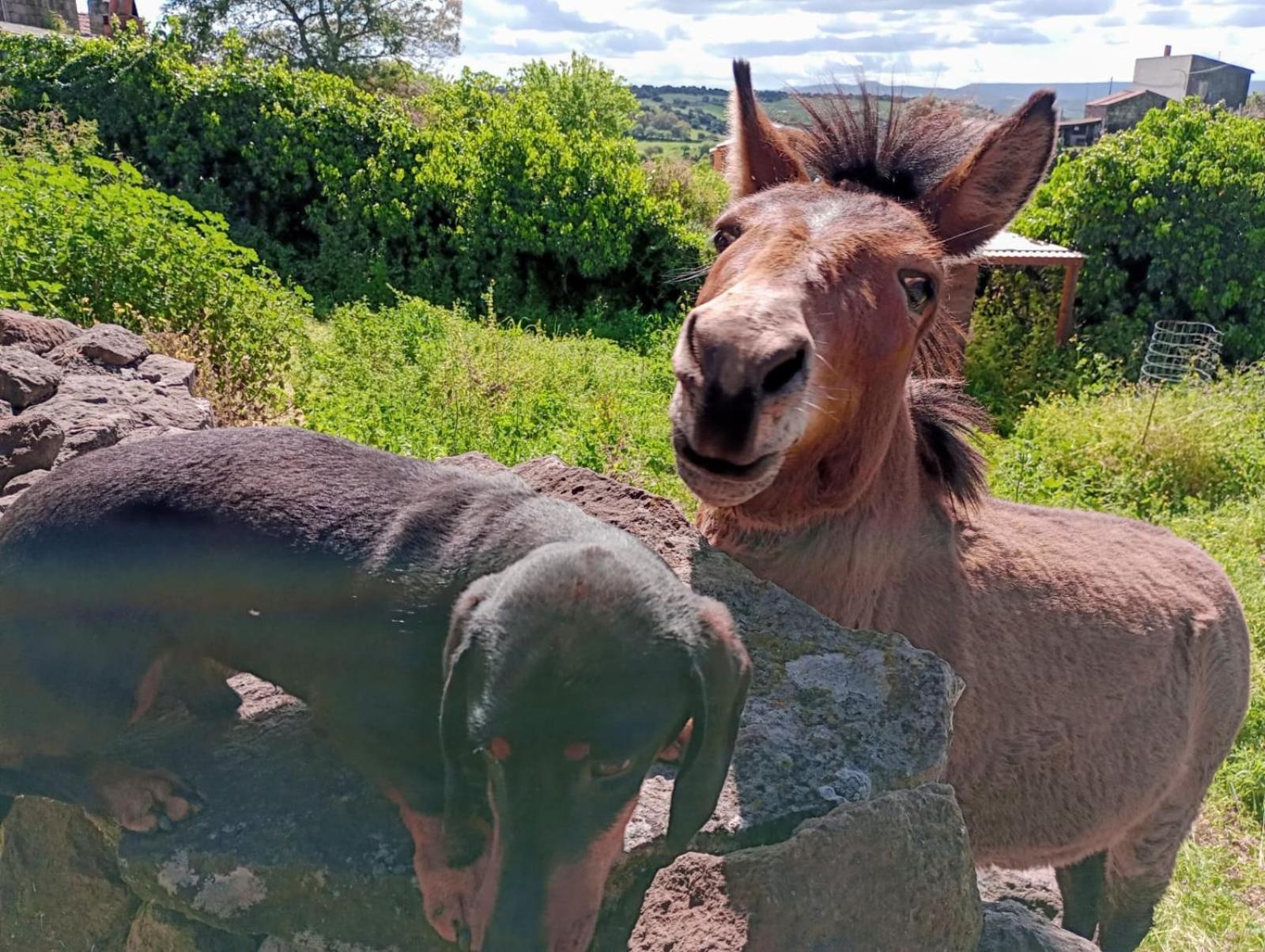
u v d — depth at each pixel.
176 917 0.62
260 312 2.24
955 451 0.90
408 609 0.56
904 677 0.74
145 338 1.91
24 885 0.69
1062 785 0.94
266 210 4.84
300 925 0.60
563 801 0.46
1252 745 1.67
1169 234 4.22
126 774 0.62
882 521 0.82
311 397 2.17
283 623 0.58
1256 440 3.02
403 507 0.61
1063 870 1.15
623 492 0.95
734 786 0.64
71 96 4.77
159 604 0.61
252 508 0.61
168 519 0.61
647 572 0.51
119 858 0.62
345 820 0.62
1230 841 1.48
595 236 4.67
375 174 4.70
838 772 0.66
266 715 0.70
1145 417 2.99
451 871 0.53
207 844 0.61
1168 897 1.31
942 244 0.80
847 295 0.68
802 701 0.71
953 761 0.89
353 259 4.63
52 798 0.62
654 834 0.60
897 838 0.62
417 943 0.59
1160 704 0.99
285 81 4.78
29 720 0.61
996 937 0.72
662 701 0.47
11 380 1.18
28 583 0.60
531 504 0.61
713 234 0.81
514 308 4.71
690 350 0.62
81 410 1.16
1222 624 1.07
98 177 3.27
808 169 0.87
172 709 0.70
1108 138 4.50
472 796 0.50
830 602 0.82
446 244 4.78
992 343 4.02
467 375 2.48
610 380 2.93
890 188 0.85
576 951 0.47
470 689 0.47
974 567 0.91
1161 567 1.07
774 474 0.66
